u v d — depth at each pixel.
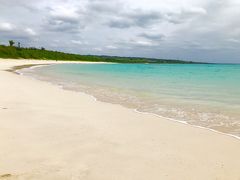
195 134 8.01
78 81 25.61
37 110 10.69
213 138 7.63
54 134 7.60
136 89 19.48
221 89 20.12
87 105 12.38
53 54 123.00
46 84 21.30
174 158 6.10
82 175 5.15
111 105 12.66
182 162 5.88
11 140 6.96
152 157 6.13
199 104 13.23
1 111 10.20
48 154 6.12
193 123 9.45
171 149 6.68
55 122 8.94
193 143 7.16
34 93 15.37
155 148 6.73
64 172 5.25
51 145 6.70
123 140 7.29
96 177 5.09
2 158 5.82
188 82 27.12
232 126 9.05
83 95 15.69
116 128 8.49
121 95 16.19
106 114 10.53
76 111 10.91
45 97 14.12
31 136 7.35
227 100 14.54
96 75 36.19
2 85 18.25
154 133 8.05
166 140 7.39
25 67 52.56
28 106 11.38
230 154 6.38
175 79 31.80
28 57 101.00
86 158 5.96
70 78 29.23
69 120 9.28
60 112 10.54
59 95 15.19
